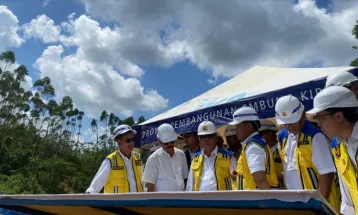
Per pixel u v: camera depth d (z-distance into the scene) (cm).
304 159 319
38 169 4962
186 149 588
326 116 225
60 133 7250
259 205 129
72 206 204
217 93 639
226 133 466
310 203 120
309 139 317
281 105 327
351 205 253
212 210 153
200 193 140
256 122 344
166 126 492
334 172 306
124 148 460
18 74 6338
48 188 4762
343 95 223
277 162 364
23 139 6234
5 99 6269
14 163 5412
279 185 343
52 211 243
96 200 176
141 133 700
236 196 133
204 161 447
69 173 5262
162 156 489
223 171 433
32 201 219
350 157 235
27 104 6669
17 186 4438
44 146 6231
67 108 7388
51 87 7050
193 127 591
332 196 305
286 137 345
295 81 499
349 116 222
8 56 6103
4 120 6316
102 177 444
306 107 447
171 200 147
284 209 130
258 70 648
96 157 6769
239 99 527
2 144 5578
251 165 315
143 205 158
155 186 484
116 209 190
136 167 472
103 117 7625
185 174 512
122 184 452
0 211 270
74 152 7169
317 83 438
